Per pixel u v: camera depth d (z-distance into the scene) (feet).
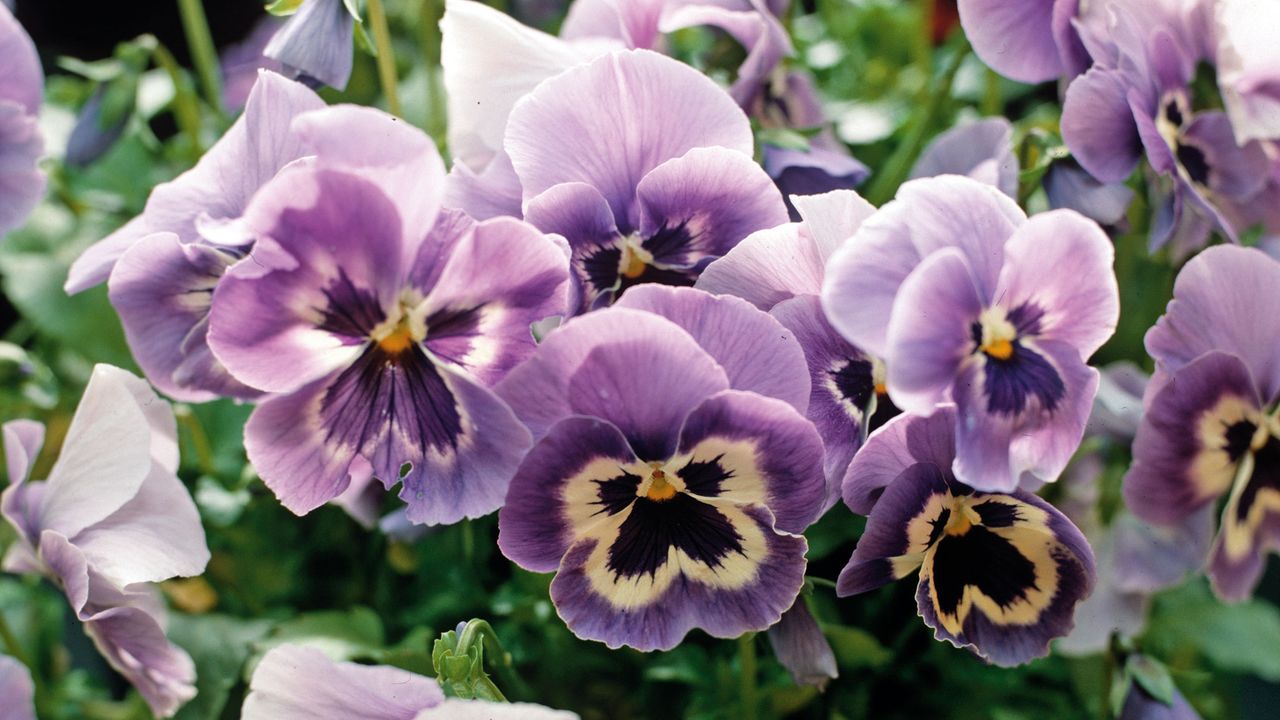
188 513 1.57
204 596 1.97
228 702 1.88
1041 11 1.62
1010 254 1.33
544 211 1.38
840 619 1.87
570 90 1.42
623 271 1.45
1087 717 1.91
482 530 1.88
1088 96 1.56
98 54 3.07
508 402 1.32
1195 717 1.73
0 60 1.75
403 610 1.95
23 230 2.15
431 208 1.31
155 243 1.49
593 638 1.39
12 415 2.00
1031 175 1.65
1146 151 1.58
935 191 1.33
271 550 1.95
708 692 1.80
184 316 1.55
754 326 1.33
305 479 1.38
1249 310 1.51
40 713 2.01
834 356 1.40
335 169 1.27
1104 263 1.34
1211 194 1.69
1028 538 1.42
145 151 2.22
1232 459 1.56
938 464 1.37
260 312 1.32
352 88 2.22
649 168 1.44
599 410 1.33
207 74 2.18
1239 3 1.58
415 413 1.36
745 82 1.71
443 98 2.21
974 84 2.23
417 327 1.35
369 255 1.31
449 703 1.30
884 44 2.55
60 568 1.57
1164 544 1.78
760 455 1.34
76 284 1.54
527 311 1.35
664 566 1.39
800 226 1.37
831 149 1.86
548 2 2.34
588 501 1.36
